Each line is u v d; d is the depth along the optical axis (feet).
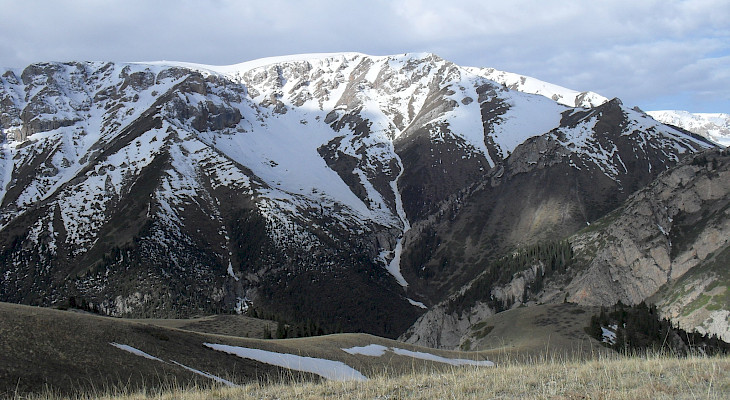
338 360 205.98
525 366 121.39
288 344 215.51
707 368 102.06
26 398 117.70
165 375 148.46
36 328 150.41
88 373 138.51
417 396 95.45
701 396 83.41
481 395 92.38
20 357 135.03
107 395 122.01
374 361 216.95
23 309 161.27
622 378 97.91
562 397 86.84
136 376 144.46
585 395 87.51
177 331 187.01
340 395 101.86
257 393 109.70
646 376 98.43
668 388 88.69
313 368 189.67
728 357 128.26
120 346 157.89
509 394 92.32
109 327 166.71
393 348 247.09
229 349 187.21
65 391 128.26
